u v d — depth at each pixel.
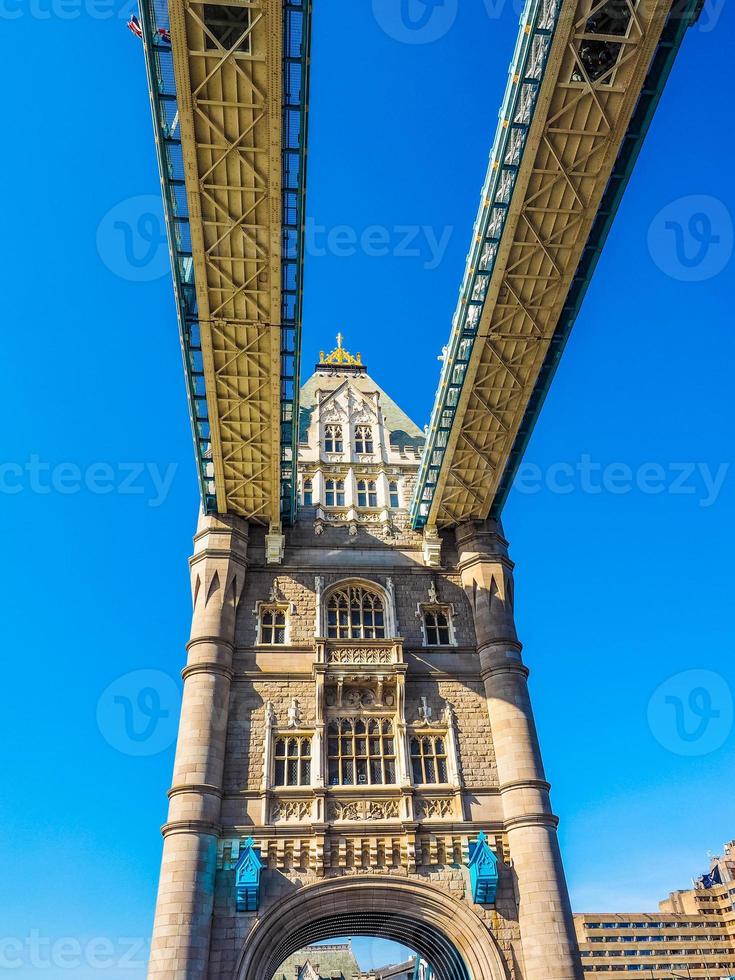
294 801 35.78
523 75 28.73
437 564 44.28
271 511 43.72
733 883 149.75
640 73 27.95
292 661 39.94
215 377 37.03
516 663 40.38
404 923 37.22
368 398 52.91
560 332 36.84
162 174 30.56
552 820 36.06
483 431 40.81
